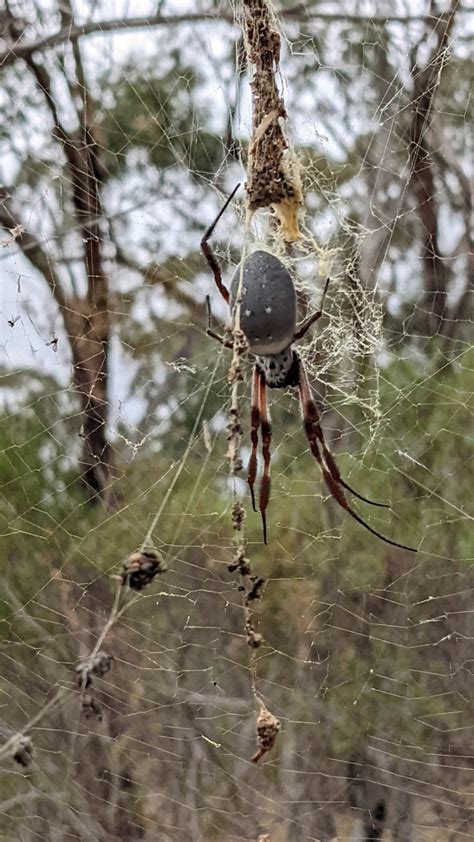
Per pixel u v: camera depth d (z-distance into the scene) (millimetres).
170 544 516
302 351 491
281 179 300
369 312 521
